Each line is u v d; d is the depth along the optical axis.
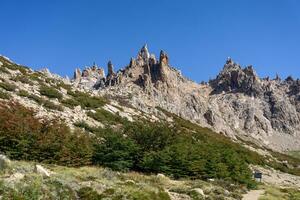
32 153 36.66
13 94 52.78
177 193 31.19
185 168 45.59
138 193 25.59
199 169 46.38
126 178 33.47
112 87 162.00
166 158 44.34
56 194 21.28
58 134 39.84
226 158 53.91
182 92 191.38
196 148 50.28
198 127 105.12
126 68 190.38
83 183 25.73
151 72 191.88
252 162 76.94
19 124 37.56
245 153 82.44
